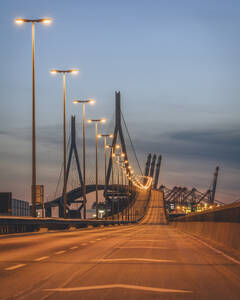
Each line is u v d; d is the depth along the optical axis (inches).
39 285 434.6
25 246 935.0
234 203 878.4
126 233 1835.6
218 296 382.9
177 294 390.6
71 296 380.8
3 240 1173.7
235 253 766.5
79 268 556.4
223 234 995.3
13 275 498.9
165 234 1699.1
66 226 2487.7
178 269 550.3
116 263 609.6
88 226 3166.8
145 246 936.3
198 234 1549.0
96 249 852.0
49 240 1173.7
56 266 576.4
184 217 2684.5
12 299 369.4
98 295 384.8
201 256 711.7
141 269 547.8
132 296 380.5
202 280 467.8
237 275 504.7
